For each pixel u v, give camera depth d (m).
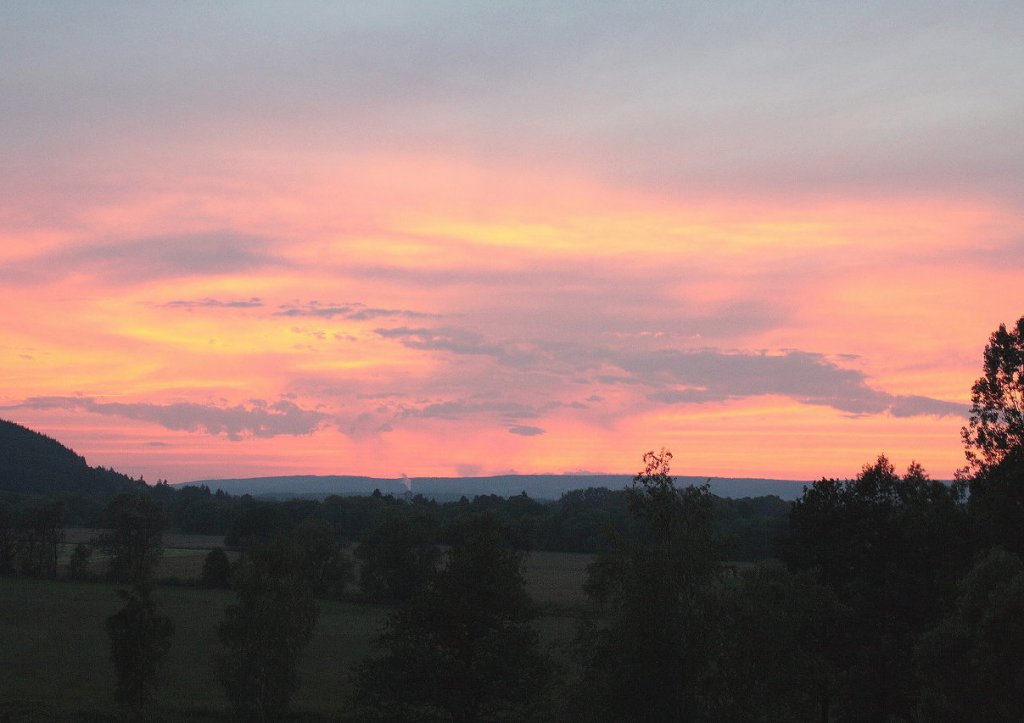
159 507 127.06
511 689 41.31
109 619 52.09
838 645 39.34
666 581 29.09
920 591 39.97
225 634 51.50
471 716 41.56
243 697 50.31
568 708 30.88
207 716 51.56
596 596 30.73
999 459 46.25
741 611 29.34
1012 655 27.30
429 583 44.97
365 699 42.38
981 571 29.78
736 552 31.33
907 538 41.66
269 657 50.41
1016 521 41.81
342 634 84.75
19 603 97.06
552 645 40.50
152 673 52.09
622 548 30.73
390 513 112.50
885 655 37.69
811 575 32.38
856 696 37.97
